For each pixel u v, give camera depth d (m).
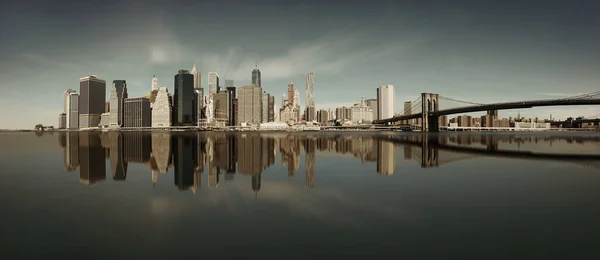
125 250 9.55
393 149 49.56
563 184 19.00
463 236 10.43
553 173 23.58
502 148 52.56
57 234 10.77
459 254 9.13
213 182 20.23
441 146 57.47
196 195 16.23
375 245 9.74
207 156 39.44
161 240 10.23
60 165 29.25
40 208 13.84
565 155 39.59
